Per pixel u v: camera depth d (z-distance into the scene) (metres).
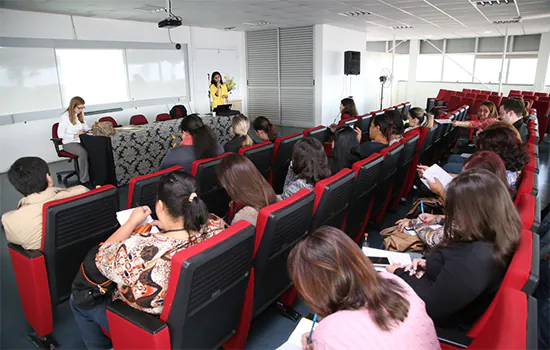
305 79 10.34
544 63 12.75
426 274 1.57
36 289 1.94
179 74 9.50
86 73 7.53
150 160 5.36
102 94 7.87
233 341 1.84
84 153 5.19
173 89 9.40
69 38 7.18
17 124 6.51
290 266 0.99
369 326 0.91
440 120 4.81
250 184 1.86
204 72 10.23
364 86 12.54
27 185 2.01
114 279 1.40
